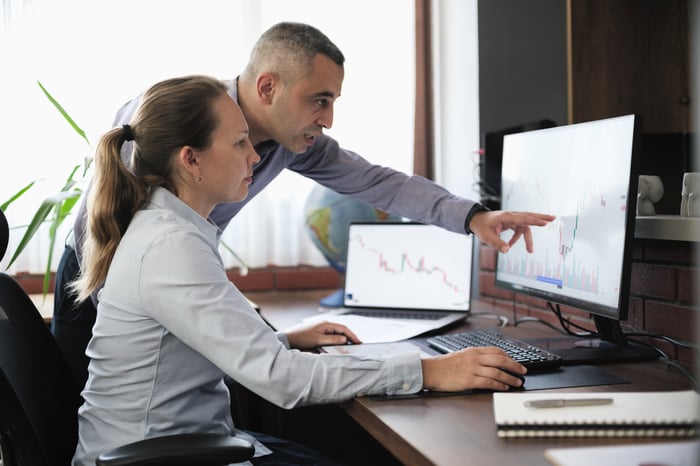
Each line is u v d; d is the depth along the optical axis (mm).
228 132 1354
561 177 1606
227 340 1214
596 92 2246
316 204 2479
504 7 2389
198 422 1318
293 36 1678
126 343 1269
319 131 1760
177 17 2713
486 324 2012
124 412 1280
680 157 2164
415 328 1877
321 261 2875
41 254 2641
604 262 1433
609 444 952
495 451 954
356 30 2879
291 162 1979
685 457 840
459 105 2711
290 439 2252
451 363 1286
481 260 2453
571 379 1322
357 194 1997
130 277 1256
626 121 1380
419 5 2902
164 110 1328
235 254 2600
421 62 2914
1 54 2578
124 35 2672
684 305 1477
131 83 2686
